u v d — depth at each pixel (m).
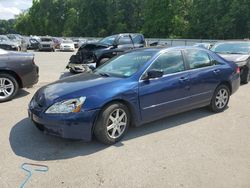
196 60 5.83
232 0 41.09
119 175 3.64
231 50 11.22
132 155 4.19
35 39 33.53
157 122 5.59
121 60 5.53
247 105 7.02
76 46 40.06
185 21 49.50
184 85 5.41
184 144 4.59
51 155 4.16
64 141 4.63
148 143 4.61
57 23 78.62
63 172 3.70
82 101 4.25
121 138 4.70
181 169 3.80
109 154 4.21
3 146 4.43
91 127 4.32
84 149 4.36
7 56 7.06
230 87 6.49
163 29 51.50
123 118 4.68
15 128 5.17
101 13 66.19
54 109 4.21
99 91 4.41
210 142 4.69
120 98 4.53
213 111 6.26
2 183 3.43
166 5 51.12
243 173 3.70
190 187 3.39
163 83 5.07
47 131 4.35
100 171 3.73
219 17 42.84
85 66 10.80
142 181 3.51
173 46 5.65
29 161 3.97
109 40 12.23
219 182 3.49
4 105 6.71
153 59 5.12
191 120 5.77
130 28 63.06
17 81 7.30
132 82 4.73
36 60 18.47
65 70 13.08
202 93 5.83
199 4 45.66
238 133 5.10
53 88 4.66
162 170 3.77
